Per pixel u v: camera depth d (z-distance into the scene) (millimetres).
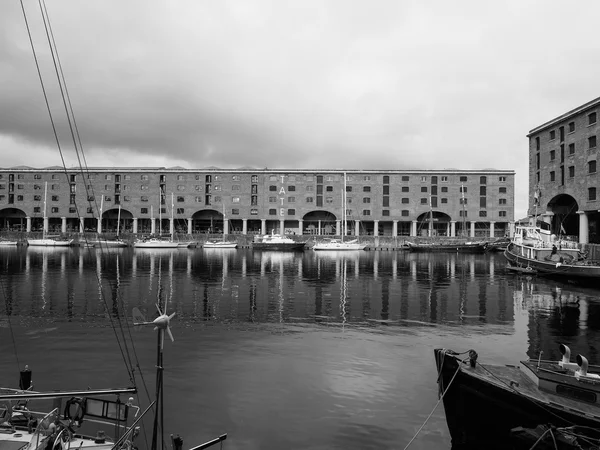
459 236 106188
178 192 114812
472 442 11812
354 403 13891
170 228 113875
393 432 12180
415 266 61375
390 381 15766
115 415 10234
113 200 114688
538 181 72938
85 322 24500
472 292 37062
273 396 14367
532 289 38719
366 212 112062
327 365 17438
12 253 78438
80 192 114688
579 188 62219
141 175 114875
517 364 17891
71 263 59812
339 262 67500
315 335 22188
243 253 86688
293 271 53250
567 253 50125
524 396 10906
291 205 113250
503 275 49781
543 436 9828
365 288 39000
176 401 13914
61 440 9180
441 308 29922
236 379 15836
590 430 10055
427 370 16953
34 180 115250
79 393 8641
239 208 114062
